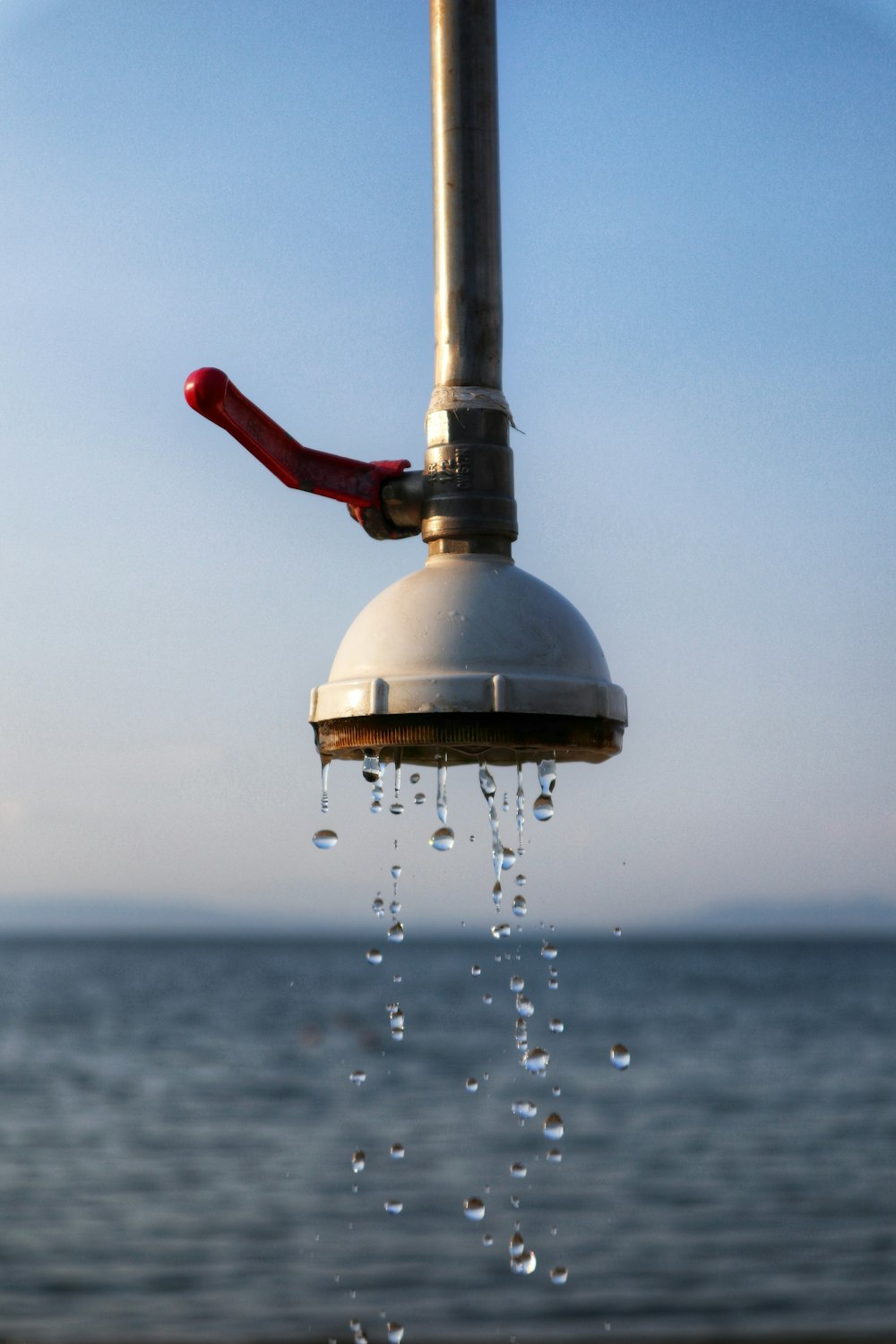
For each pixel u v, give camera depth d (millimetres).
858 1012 46938
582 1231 12047
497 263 1879
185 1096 21656
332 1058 28984
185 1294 9891
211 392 1639
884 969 111875
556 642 1781
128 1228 12094
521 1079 24297
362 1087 22938
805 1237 11781
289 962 138750
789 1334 8289
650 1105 20484
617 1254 11148
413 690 1715
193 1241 11586
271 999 59094
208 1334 8703
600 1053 29812
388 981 80312
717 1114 19500
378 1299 9727
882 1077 24562
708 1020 42688
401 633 1764
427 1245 11391
